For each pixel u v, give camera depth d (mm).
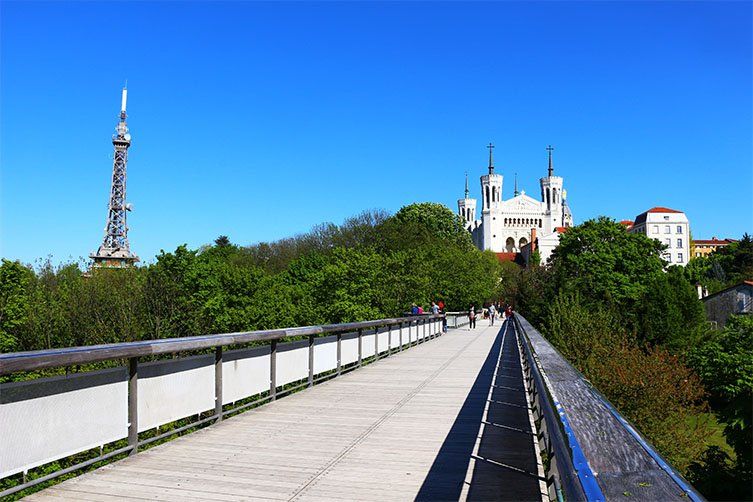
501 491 4945
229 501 4629
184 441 6664
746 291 55875
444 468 5629
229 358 7992
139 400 6113
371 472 5484
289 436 6945
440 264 53781
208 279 23594
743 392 23031
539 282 42812
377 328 16547
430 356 17984
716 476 20734
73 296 22344
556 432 2439
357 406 9016
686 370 25609
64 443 5062
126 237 89688
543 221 159500
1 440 4488
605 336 26969
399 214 79750
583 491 1612
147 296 22562
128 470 5453
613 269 56406
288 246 64375
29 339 21797
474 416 8250
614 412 2508
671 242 126875
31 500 4590
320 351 11719
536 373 4949
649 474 1682
